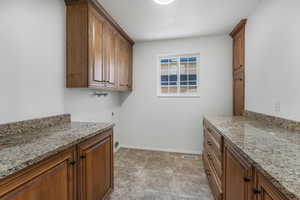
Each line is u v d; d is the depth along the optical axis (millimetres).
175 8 2070
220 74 3068
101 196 1614
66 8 1854
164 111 3361
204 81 3139
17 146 1044
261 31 1963
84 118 2291
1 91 1243
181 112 3279
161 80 3463
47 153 947
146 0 1888
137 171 2457
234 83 2906
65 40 1858
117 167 2594
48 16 1648
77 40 1829
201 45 3129
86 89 2334
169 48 3279
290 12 1464
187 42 3189
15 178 785
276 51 1675
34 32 1506
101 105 2775
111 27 2396
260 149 1017
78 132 1431
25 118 1436
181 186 2061
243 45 2490
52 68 1705
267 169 746
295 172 718
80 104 2199
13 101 1331
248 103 2354
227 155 1396
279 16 1617
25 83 1429
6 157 865
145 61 3408
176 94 3379
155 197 1839
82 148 1312
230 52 3016
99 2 1922
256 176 887
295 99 1420
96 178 1521
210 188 2010
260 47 1992
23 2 1401
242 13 2215
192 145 3246
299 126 1380
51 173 1007
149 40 3303
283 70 1570
